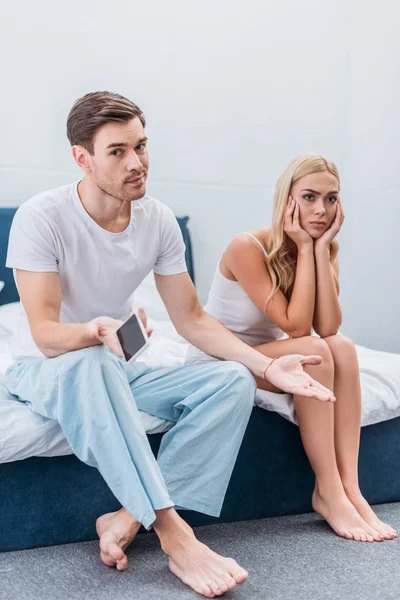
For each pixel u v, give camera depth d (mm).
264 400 1762
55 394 1482
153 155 3217
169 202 3250
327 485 1728
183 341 2701
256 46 3328
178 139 3246
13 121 3008
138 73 3182
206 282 3312
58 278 1623
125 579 1408
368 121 3309
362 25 3338
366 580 1414
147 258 1729
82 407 1449
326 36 3414
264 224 3393
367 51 3312
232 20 3289
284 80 3373
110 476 1418
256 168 3359
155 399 1651
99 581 1396
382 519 1832
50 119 3057
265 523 1778
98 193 1619
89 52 3109
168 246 1771
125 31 3154
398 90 3145
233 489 1772
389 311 3174
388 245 3186
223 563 1369
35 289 1582
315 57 3408
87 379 1443
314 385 1594
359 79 3361
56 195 1642
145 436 1452
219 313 1934
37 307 1569
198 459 1564
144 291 2953
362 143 3344
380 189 3244
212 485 1562
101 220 1651
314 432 1732
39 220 1596
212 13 3264
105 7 3121
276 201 1887
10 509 1559
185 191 3268
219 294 1930
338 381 1783
